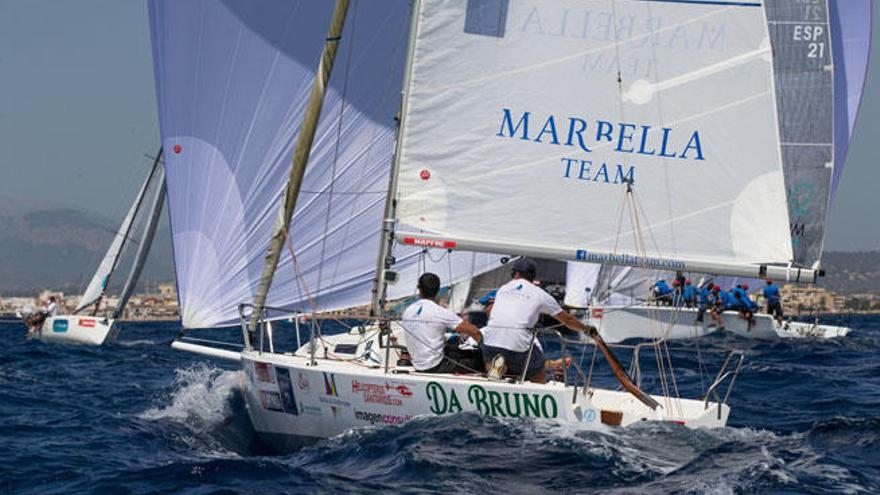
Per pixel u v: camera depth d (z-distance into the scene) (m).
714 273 24.98
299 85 33.28
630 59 24.91
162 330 94.12
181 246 32.56
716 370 42.56
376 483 19.66
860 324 113.44
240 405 27.77
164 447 24.81
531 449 20.80
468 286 33.72
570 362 25.12
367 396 23.08
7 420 28.81
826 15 65.44
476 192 24.84
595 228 24.91
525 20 24.73
